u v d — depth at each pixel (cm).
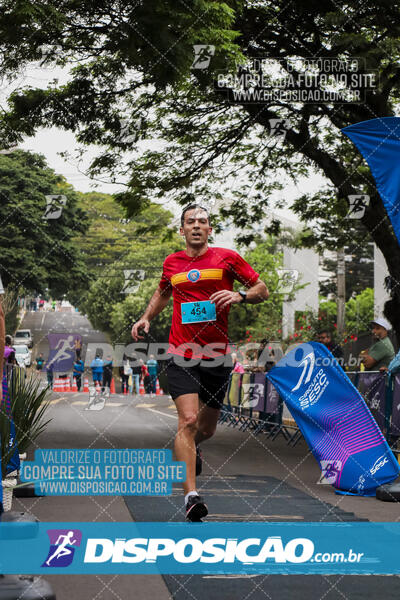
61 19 1038
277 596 321
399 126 625
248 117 1416
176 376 500
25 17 1021
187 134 1411
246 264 516
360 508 550
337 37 1111
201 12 1000
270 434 1198
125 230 4347
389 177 626
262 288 508
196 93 1323
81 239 4238
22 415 616
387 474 620
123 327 4194
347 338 1859
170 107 1360
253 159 1527
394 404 787
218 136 1463
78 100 1265
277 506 552
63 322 6544
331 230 1645
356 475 623
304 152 1398
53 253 3625
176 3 991
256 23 1248
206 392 516
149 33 987
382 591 331
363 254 4375
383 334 864
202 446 1064
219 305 493
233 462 870
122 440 1081
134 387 3119
